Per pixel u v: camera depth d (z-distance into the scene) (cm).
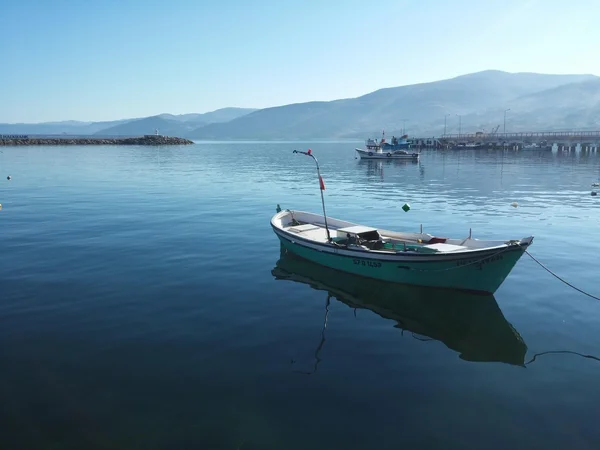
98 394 1116
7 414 1038
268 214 3522
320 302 1736
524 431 987
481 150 14462
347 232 2092
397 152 10425
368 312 1647
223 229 2961
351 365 1267
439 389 1149
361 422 1016
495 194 4656
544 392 1135
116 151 14362
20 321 1528
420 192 4872
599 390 1144
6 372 1212
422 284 1859
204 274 2041
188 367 1246
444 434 977
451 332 1487
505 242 1797
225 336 1438
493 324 1550
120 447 934
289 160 11081
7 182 5675
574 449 932
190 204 4016
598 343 1408
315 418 1029
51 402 1083
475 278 1758
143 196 4512
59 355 1305
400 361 1292
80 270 2075
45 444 943
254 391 1134
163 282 1928
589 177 6291
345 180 6188
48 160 9731
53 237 2720
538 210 3669
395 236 2183
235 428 994
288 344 1391
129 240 2653
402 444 945
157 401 1089
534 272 2078
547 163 9031
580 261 2222
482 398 1109
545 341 1423
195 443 946
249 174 7100
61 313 1597
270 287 1886
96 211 3631
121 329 1477
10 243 2567
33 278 1959
